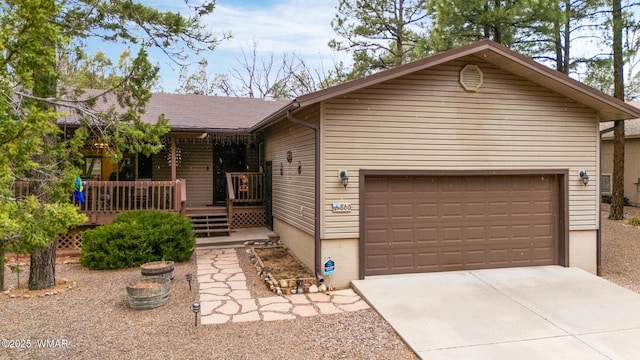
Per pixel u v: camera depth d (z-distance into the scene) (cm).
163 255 844
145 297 578
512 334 495
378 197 739
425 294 638
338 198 705
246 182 1225
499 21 1165
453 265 775
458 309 577
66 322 533
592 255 813
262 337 490
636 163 1738
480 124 759
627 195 1788
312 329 516
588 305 594
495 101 764
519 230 802
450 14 1194
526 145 780
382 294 637
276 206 1089
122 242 816
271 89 2817
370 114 714
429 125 738
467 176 775
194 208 1212
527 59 706
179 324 529
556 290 659
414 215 755
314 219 729
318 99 656
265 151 1233
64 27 636
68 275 766
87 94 1158
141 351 450
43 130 282
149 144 621
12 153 264
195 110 1343
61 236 937
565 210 801
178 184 999
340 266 709
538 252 810
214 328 516
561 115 793
